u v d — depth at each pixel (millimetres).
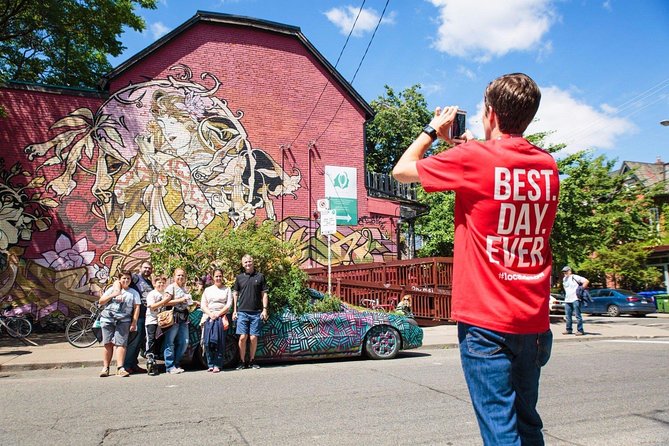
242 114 17484
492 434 2088
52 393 6867
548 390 6742
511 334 2137
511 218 2160
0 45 17953
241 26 17766
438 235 26891
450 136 2449
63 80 20906
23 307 14469
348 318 9820
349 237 18344
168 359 8641
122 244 15562
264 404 5996
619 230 29438
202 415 5516
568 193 17250
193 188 16531
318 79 18688
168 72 16750
